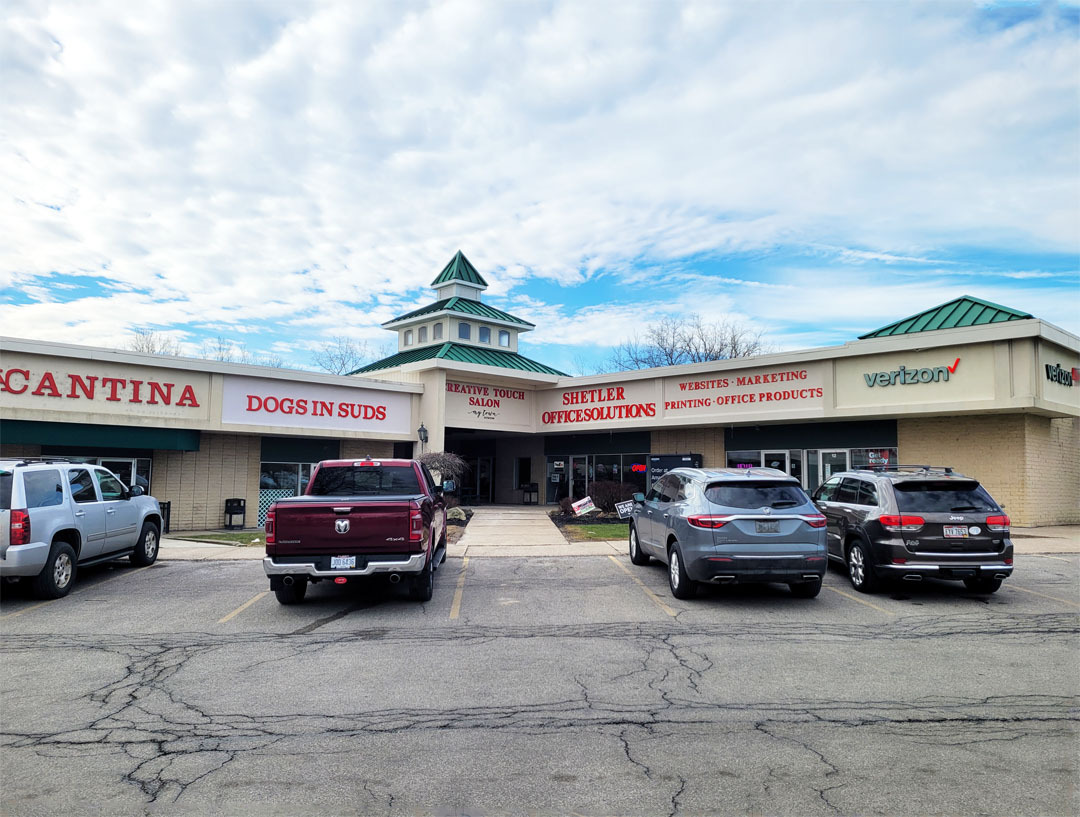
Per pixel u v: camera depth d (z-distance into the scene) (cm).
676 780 434
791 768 450
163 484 2073
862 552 1039
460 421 2638
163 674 659
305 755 473
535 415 2916
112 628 841
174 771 448
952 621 870
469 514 2228
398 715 549
